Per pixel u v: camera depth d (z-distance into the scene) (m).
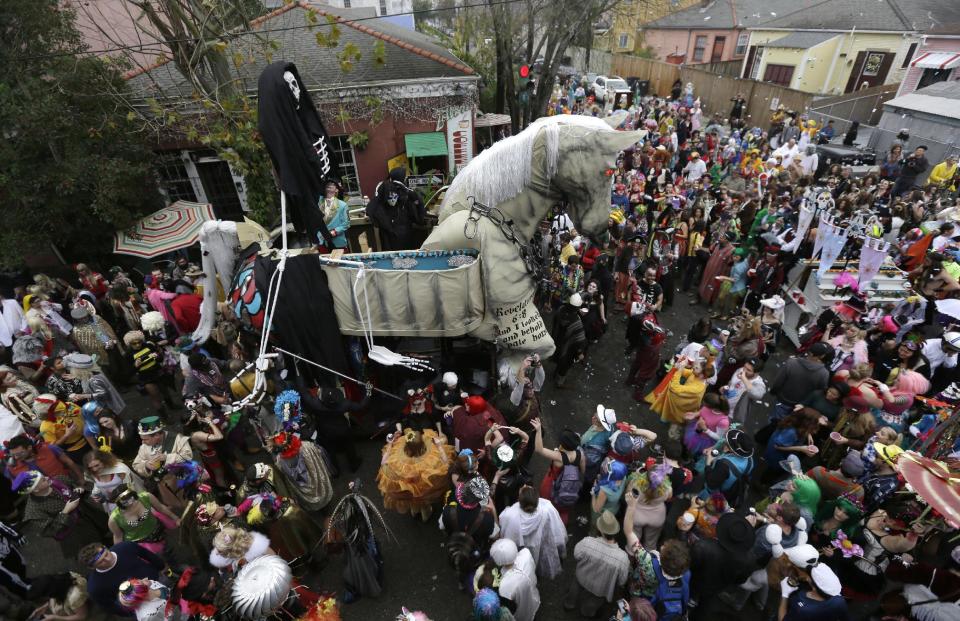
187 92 11.65
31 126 8.92
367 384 6.77
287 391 5.93
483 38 18.47
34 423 6.47
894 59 24.42
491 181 6.73
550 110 24.19
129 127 10.60
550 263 10.00
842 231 8.23
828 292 8.73
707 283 10.43
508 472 5.44
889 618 4.28
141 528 5.07
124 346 8.70
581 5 15.38
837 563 4.65
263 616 3.86
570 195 6.93
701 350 6.78
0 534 5.00
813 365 6.34
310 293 6.55
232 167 11.05
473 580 4.64
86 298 8.52
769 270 9.35
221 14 10.15
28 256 10.95
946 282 8.29
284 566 4.04
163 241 9.87
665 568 4.08
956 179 13.80
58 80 9.38
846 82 26.70
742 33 33.19
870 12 25.75
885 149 19.11
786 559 4.53
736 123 21.53
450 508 4.90
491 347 7.68
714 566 4.27
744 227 10.93
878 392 6.02
